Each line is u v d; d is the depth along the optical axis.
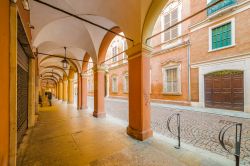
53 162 2.87
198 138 4.21
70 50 9.61
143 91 4.20
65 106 12.98
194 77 10.00
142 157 3.06
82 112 9.30
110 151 3.37
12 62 1.91
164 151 3.35
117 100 17.34
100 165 2.76
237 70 7.88
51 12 5.11
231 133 4.59
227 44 8.36
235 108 8.00
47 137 4.37
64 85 18.53
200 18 9.57
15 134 1.95
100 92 7.64
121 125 5.82
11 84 1.91
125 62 17.08
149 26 4.13
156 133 4.74
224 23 8.38
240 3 7.68
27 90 5.56
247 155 3.13
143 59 4.23
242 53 7.66
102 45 7.34
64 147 3.61
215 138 4.18
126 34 4.69
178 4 10.97
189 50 10.24
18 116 3.76
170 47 11.46
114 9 4.64
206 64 9.29
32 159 2.99
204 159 2.95
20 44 3.87
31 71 5.70
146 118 4.27
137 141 4.00
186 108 9.39
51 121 6.62
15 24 1.93
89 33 6.73
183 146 3.62
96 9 5.03
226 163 2.78
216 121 6.16
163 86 12.17
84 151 3.37
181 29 10.80
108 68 20.73
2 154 1.59
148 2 3.68
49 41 7.60
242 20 7.67
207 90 9.37
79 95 11.05
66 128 5.39
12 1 1.90
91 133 4.75
